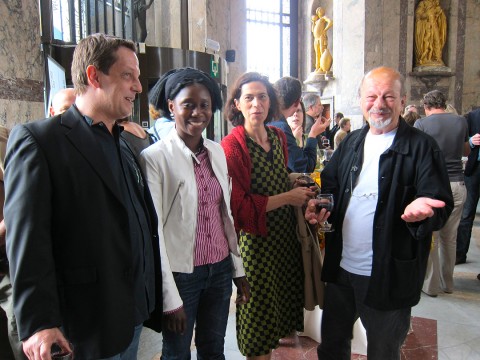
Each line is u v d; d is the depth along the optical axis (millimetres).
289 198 1938
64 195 1156
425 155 1645
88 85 1260
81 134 1212
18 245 1077
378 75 1705
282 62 12992
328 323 1960
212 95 1673
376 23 9750
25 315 1059
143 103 4617
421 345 2652
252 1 12477
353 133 1966
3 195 1631
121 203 1236
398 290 1655
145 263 1399
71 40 3887
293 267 2162
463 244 4191
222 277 1743
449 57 10078
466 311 3152
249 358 2090
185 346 1650
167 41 6484
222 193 1734
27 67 2766
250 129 2023
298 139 2842
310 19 12414
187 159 1613
